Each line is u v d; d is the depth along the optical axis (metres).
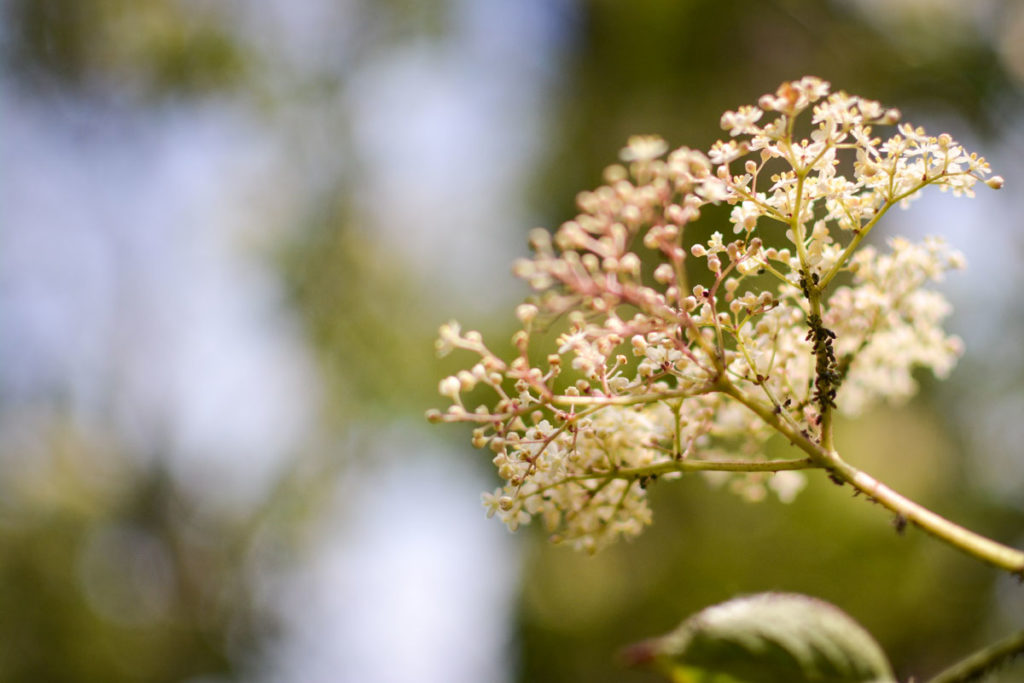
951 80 6.78
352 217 10.20
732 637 1.23
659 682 6.93
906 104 7.02
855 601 6.20
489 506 1.32
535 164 8.54
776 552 6.46
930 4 6.89
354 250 10.01
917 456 6.30
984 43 6.75
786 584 6.35
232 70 10.39
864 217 1.26
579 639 7.42
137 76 10.57
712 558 6.61
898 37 6.97
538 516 7.63
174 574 11.27
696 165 1.18
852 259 1.62
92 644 10.63
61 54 10.35
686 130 7.24
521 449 1.28
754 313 1.25
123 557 11.21
